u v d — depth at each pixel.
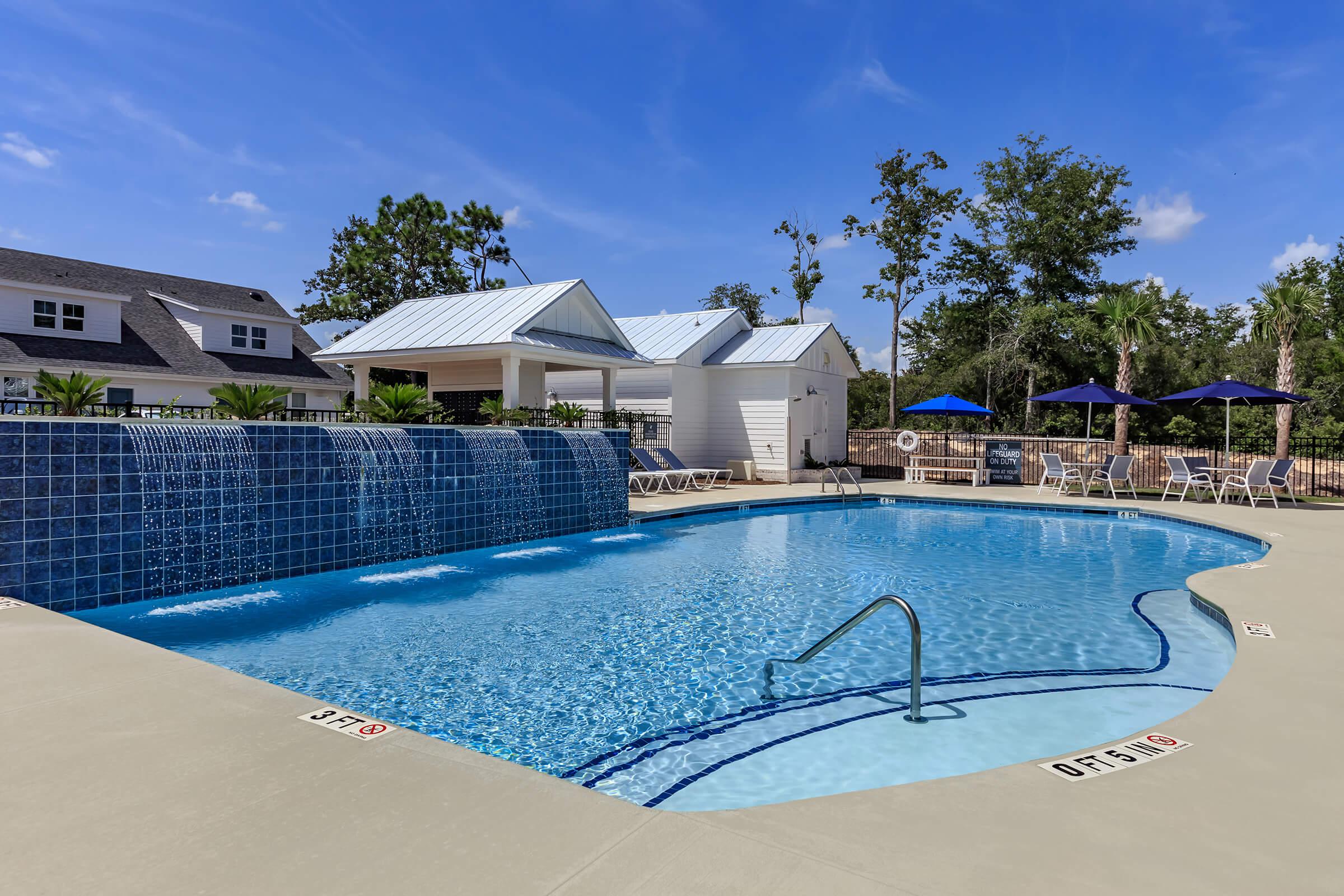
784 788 3.73
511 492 11.38
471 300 18.42
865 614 4.68
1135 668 5.69
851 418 39.59
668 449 20.69
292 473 8.42
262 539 8.15
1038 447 23.19
